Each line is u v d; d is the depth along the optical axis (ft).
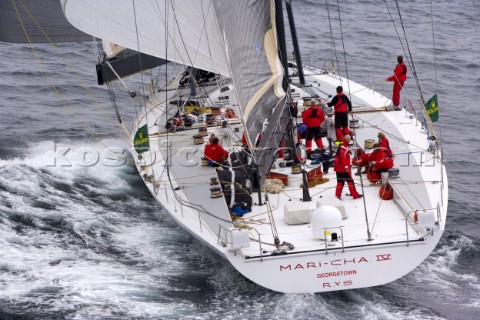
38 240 183.42
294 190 187.42
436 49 408.26
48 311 151.02
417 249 156.35
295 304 153.79
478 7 517.55
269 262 152.97
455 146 271.90
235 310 153.69
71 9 180.04
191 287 163.32
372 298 161.79
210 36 170.19
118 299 156.35
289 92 197.77
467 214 214.28
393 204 177.47
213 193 180.45
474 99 327.88
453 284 171.32
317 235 158.81
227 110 234.17
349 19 463.83
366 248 154.30
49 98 317.83
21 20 230.89
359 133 221.46
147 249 181.37
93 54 383.24
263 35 182.19
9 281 162.30
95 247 181.47
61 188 217.36
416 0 525.34
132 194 216.95
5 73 348.59
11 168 228.22
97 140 269.44
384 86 333.01
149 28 179.22
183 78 263.29
